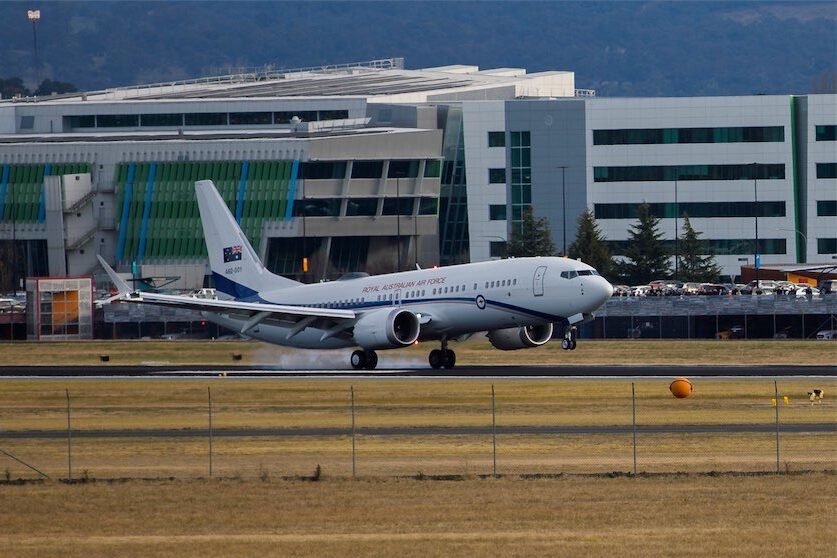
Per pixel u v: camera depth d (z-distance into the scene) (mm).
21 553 173625
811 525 181625
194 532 182250
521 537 176875
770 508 190500
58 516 191500
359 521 186125
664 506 192250
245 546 174625
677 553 169375
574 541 174875
